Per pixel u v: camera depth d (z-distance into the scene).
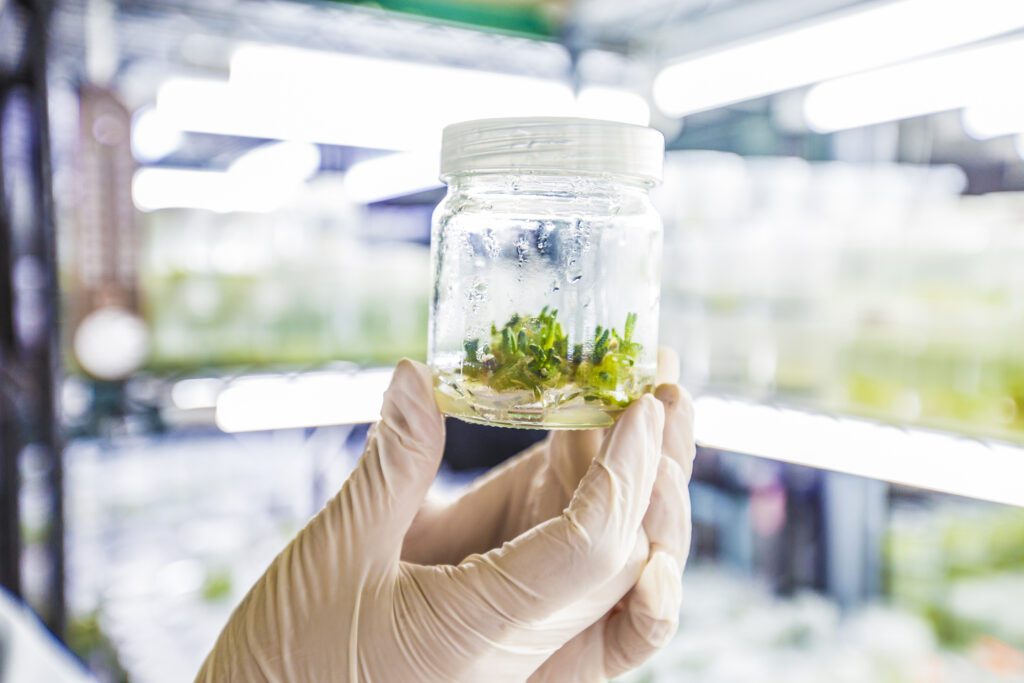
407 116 1.06
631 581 0.34
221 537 1.01
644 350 0.32
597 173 0.30
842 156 0.74
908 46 0.63
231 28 0.99
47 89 0.83
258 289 1.11
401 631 0.33
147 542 0.97
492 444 1.20
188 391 1.06
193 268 1.07
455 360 0.32
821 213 0.76
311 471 1.11
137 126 1.01
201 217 1.07
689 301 0.93
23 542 0.85
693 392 0.91
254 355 1.11
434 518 0.40
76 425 1.00
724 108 0.91
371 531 0.33
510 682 0.33
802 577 0.83
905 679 0.65
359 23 1.01
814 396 0.76
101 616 0.87
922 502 0.70
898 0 0.64
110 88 0.98
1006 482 0.50
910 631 0.70
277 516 1.07
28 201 0.86
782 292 0.80
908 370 0.64
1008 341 0.56
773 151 0.84
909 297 0.65
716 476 0.93
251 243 1.10
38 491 0.88
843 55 0.70
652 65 1.01
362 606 0.33
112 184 1.00
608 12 0.98
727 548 0.91
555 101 1.11
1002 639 0.62
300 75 1.03
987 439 0.56
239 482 1.08
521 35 1.05
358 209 1.15
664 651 0.74
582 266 0.31
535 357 0.30
